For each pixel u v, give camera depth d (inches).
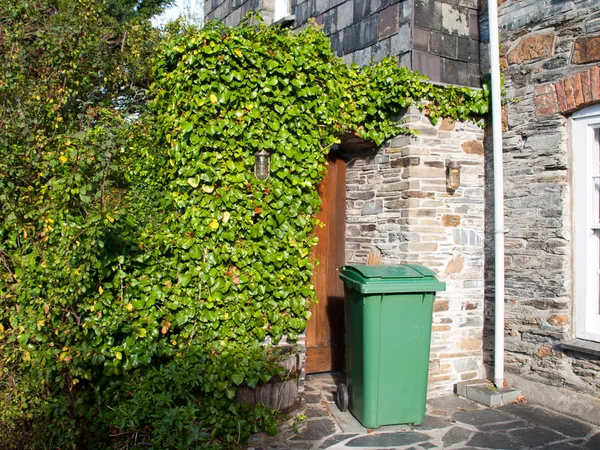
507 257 217.5
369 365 179.3
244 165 185.3
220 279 179.0
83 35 250.5
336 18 253.3
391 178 223.5
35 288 168.2
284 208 188.4
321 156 197.3
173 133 184.7
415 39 214.2
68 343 162.4
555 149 201.6
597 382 187.2
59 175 173.3
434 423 187.0
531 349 208.2
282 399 178.4
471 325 225.3
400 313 179.8
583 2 192.9
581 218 197.3
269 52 190.7
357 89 213.0
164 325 174.6
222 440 168.4
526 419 189.9
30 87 205.3
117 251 169.6
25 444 163.9
